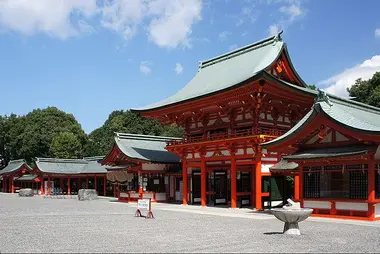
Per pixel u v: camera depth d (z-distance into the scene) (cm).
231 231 1856
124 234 1766
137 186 4422
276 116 3344
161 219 2488
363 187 2253
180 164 4431
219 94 3092
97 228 2006
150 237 1661
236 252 1295
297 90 3084
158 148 4828
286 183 3325
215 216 2672
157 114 3844
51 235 1741
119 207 3662
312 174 2514
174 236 1689
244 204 3341
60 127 9144
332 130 2378
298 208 1688
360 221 2209
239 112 3312
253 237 1641
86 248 1387
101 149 9138
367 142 2197
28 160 9000
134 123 9219
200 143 3422
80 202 4512
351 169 2291
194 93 3628
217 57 4159
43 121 9206
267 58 3281
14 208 3528
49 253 1294
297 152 2514
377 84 6047
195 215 2750
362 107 3159
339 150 2295
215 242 1511
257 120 3141
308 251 1312
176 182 4447
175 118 3875
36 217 2647
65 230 1923
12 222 2320
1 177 8400
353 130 2166
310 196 2516
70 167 6638
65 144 8200
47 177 6556
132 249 1362
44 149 8988
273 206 3123
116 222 2311
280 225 2116
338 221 2220
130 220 2430
